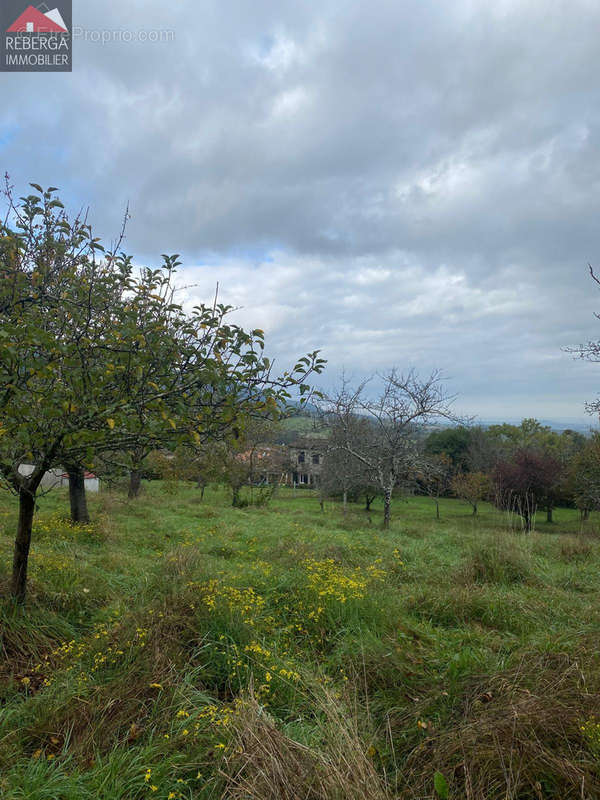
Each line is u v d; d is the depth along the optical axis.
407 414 17.44
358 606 5.14
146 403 3.81
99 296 4.21
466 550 10.15
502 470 28.66
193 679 3.67
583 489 24.81
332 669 4.15
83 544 8.85
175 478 18.44
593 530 21.20
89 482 22.70
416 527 16.34
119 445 4.18
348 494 30.55
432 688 3.65
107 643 4.12
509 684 3.35
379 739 3.05
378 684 3.82
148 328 4.24
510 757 2.47
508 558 7.96
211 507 18.19
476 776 2.46
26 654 4.18
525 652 4.05
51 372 3.46
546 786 2.44
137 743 2.96
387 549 10.11
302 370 4.09
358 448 19.09
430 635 4.94
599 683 3.19
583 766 2.45
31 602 4.96
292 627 4.82
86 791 2.45
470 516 31.08
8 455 4.41
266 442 24.64
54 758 2.74
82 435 3.53
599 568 8.70
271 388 4.11
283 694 3.58
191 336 4.31
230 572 6.98
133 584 6.36
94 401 3.77
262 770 2.42
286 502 31.89
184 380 4.10
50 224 4.51
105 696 3.34
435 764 2.61
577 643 4.13
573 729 2.69
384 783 2.48
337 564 7.87
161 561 7.27
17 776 2.56
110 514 13.51
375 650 4.25
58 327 4.21
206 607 4.48
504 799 2.34
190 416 4.02
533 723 2.71
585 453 25.09
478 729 2.74
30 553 7.06
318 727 3.03
